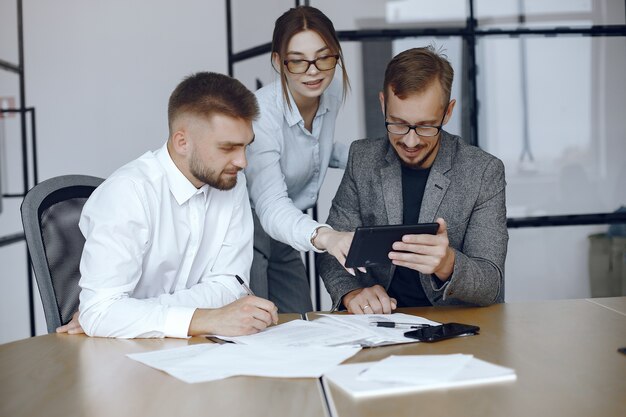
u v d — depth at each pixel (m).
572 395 1.13
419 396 1.13
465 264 1.88
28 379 1.29
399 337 1.53
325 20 2.29
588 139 3.77
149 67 3.82
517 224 3.75
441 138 2.20
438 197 2.13
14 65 3.79
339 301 1.99
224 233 2.04
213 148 1.82
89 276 1.71
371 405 1.09
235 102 1.81
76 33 3.79
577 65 3.75
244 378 1.27
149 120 3.84
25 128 3.81
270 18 3.67
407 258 1.78
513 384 1.19
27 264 3.84
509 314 1.81
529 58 3.73
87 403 1.15
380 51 3.71
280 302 2.86
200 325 1.62
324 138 2.64
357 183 2.28
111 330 1.64
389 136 2.11
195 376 1.28
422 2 3.70
